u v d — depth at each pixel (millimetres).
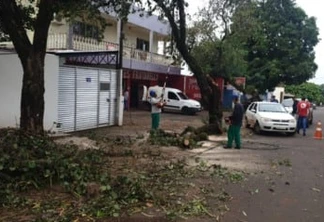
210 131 18359
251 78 42625
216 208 7066
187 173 9711
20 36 10305
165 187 8203
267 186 8922
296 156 13570
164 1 17312
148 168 9961
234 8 30016
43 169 7820
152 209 6742
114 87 20719
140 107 36406
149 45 37438
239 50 34344
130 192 7227
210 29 30719
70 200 6906
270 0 43906
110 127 19938
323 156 13789
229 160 12141
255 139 18453
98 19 14336
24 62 10414
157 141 14398
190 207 6953
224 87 41844
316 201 7836
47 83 15555
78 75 17797
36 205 6570
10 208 6434
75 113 17719
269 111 21625
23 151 8289
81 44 25672
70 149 9938
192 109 32938
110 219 6148
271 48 44031
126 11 14266
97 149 11711
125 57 32188
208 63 32281
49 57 15625
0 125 14109
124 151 12117
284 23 43969
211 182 9016
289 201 7762
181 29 18203
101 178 7965
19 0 16359
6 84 14242
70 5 12641
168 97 34031
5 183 7363
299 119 21531
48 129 15570
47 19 10477
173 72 39656
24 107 10375
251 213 6887
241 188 8617
